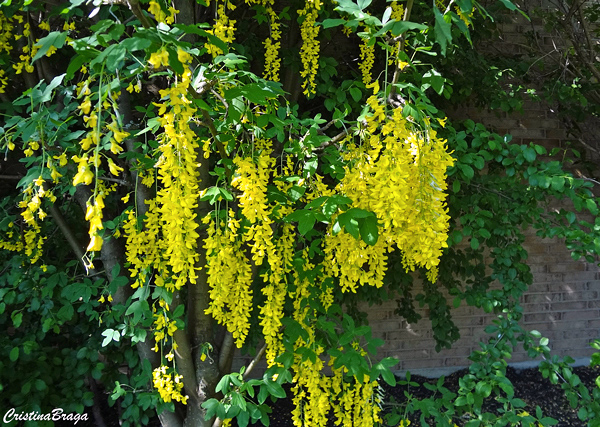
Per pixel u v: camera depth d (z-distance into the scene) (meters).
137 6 1.04
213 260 1.57
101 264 3.19
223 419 2.03
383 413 3.72
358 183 1.53
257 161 1.55
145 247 1.97
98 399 3.39
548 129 4.56
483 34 3.81
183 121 1.22
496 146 2.25
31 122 1.66
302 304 2.06
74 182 1.00
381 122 1.47
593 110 3.97
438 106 3.65
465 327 4.55
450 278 3.52
